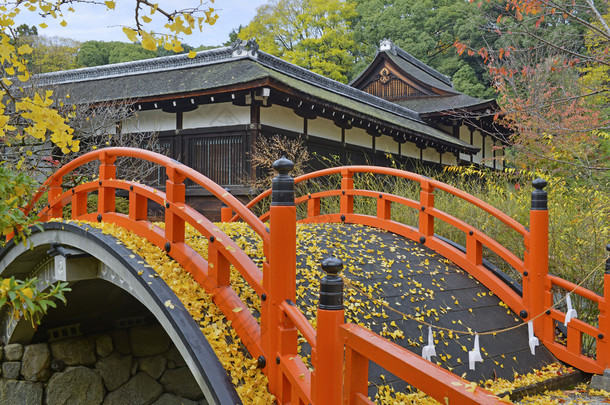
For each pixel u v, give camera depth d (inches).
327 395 91.4
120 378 263.6
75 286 225.9
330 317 91.7
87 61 1217.4
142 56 1205.1
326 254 205.8
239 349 131.7
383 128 570.6
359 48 1364.4
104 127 428.5
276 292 120.3
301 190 441.7
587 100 332.2
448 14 1178.6
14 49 92.7
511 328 178.4
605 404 149.9
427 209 234.5
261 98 437.4
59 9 92.4
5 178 109.0
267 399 118.0
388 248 226.1
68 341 254.5
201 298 143.9
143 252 163.9
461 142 783.1
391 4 1391.5
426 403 137.3
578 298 226.2
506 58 350.6
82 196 218.2
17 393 241.8
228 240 141.6
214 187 141.9
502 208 289.1
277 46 1238.9
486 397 65.4
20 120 256.2
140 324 283.0
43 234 208.7
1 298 87.2
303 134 493.7
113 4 92.7
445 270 214.5
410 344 161.0
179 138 483.2
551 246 247.3
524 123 305.9
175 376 279.3
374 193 258.7
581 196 274.1
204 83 478.0
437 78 1139.3
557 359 180.9
